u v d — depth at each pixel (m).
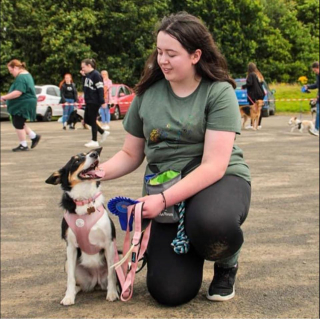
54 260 4.28
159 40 3.01
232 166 3.17
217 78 3.08
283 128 16.30
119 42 31.66
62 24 30.00
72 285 3.40
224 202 2.95
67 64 29.69
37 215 5.72
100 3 30.69
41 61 30.94
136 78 31.84
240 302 3.36
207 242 2.96
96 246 3.36
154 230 3.21
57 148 11.31
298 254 4.34
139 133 3.40
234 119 3.05
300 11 48.66
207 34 3.05
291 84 37.62
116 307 3.30
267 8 41.94
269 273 3.91
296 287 3.64
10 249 4.57
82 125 17.03
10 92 10.68
